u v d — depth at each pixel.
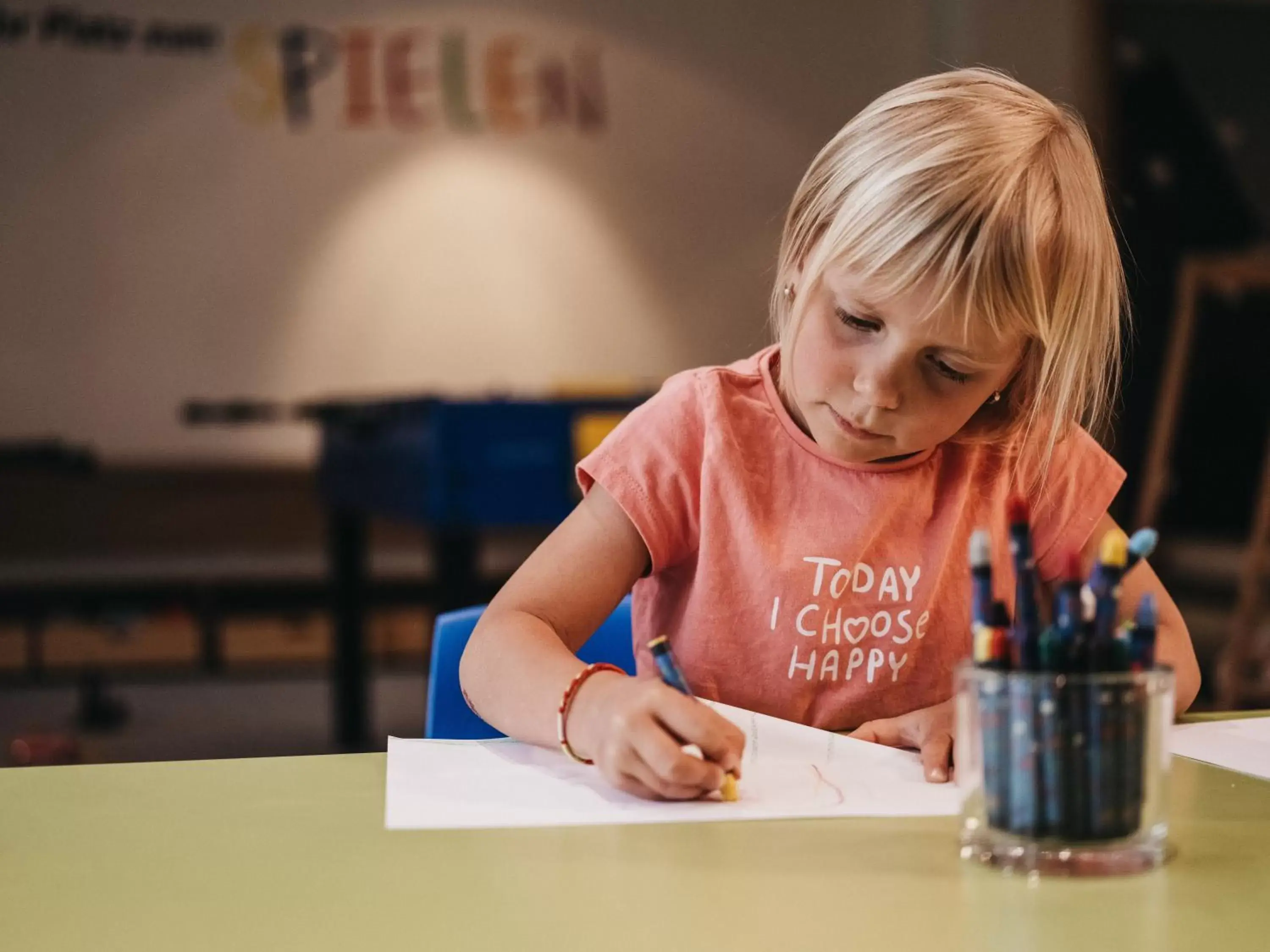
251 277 5.33
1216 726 0.93
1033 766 0.60
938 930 0.54
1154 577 1.07
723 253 5.71
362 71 5.40
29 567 5.18
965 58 5.67
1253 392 5.72
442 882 0.60
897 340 0.80
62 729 4.29
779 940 0.53
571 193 5.58
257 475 5.33
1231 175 5.81
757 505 1.02
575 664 0.84
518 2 5.52
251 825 0.69
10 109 5.14
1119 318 1.00
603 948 0.52
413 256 5.46
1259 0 5.80
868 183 0.82
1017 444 1.05
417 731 4.41
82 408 5.22
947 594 1.04
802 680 1.01
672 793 0.72
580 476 1.02
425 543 5.48
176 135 5.25
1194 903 0.56
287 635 5.21
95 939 0.54
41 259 5.17
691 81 5.66
